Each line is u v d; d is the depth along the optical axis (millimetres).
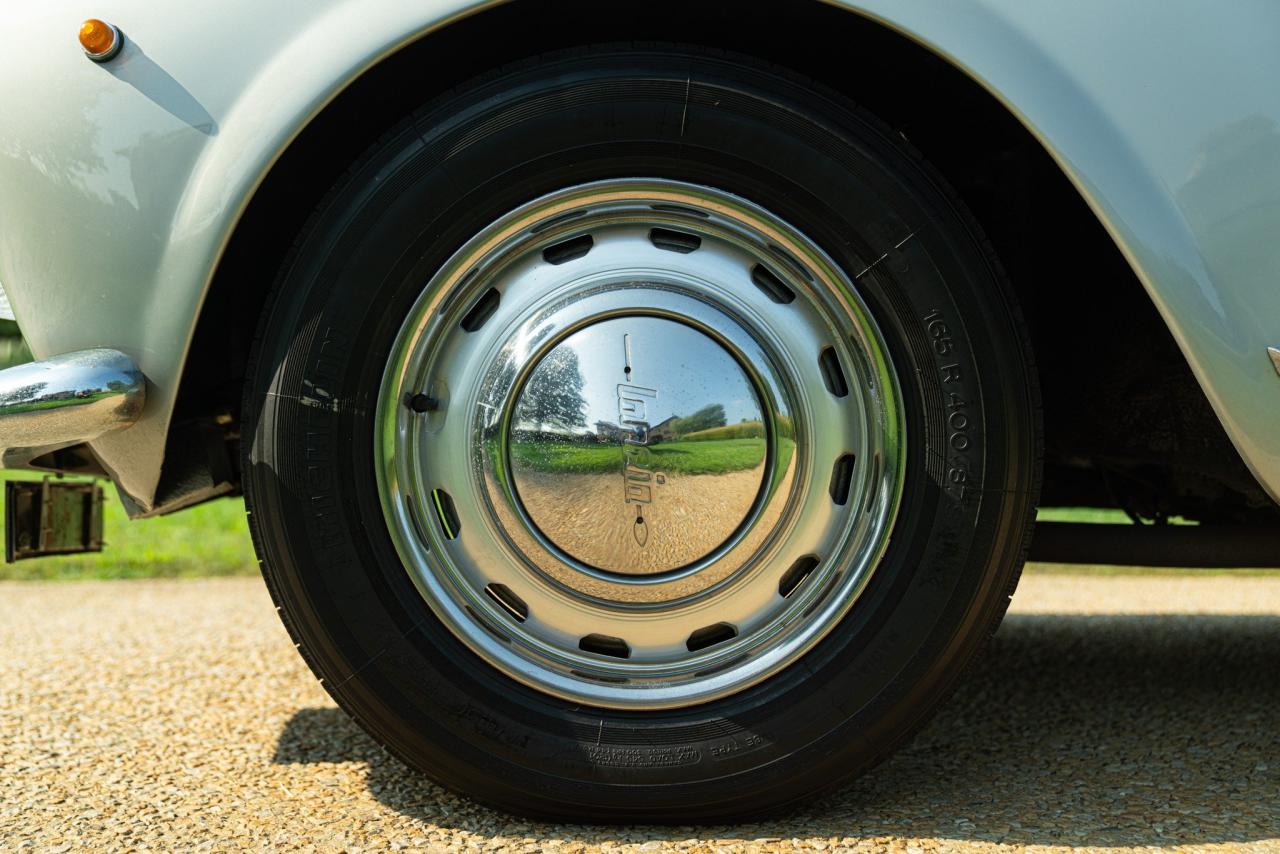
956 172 1978
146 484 1729
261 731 2268
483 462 1686
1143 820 1720
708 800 1673
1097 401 2041
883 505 1697
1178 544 2236
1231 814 1745
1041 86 1562
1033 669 2844
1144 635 3340
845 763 1686
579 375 1673
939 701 1702
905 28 1565
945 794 1853
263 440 1647
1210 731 2234
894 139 1677
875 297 1673
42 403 1556
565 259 1712
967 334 1660
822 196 1650
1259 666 2863
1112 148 1556
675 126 1630
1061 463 2541
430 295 1664
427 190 1633
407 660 1663
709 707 1691
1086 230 2000
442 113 1642
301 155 1769
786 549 1705
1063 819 1725
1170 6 1562
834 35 1700
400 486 1685
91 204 1591
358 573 1652
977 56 1562
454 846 1617
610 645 1736
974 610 1676
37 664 2924
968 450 1665
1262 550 2209
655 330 1688
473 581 1708
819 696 1680
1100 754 2080
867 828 1688
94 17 1588
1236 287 1551
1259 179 1542
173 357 1620
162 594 4305
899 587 1681
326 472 1642
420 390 1701
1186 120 1547
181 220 1585
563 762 1664
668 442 1672
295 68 1567
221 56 1577
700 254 1714
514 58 1765
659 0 1641
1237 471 1959
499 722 1668
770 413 1691
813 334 1709
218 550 5352
